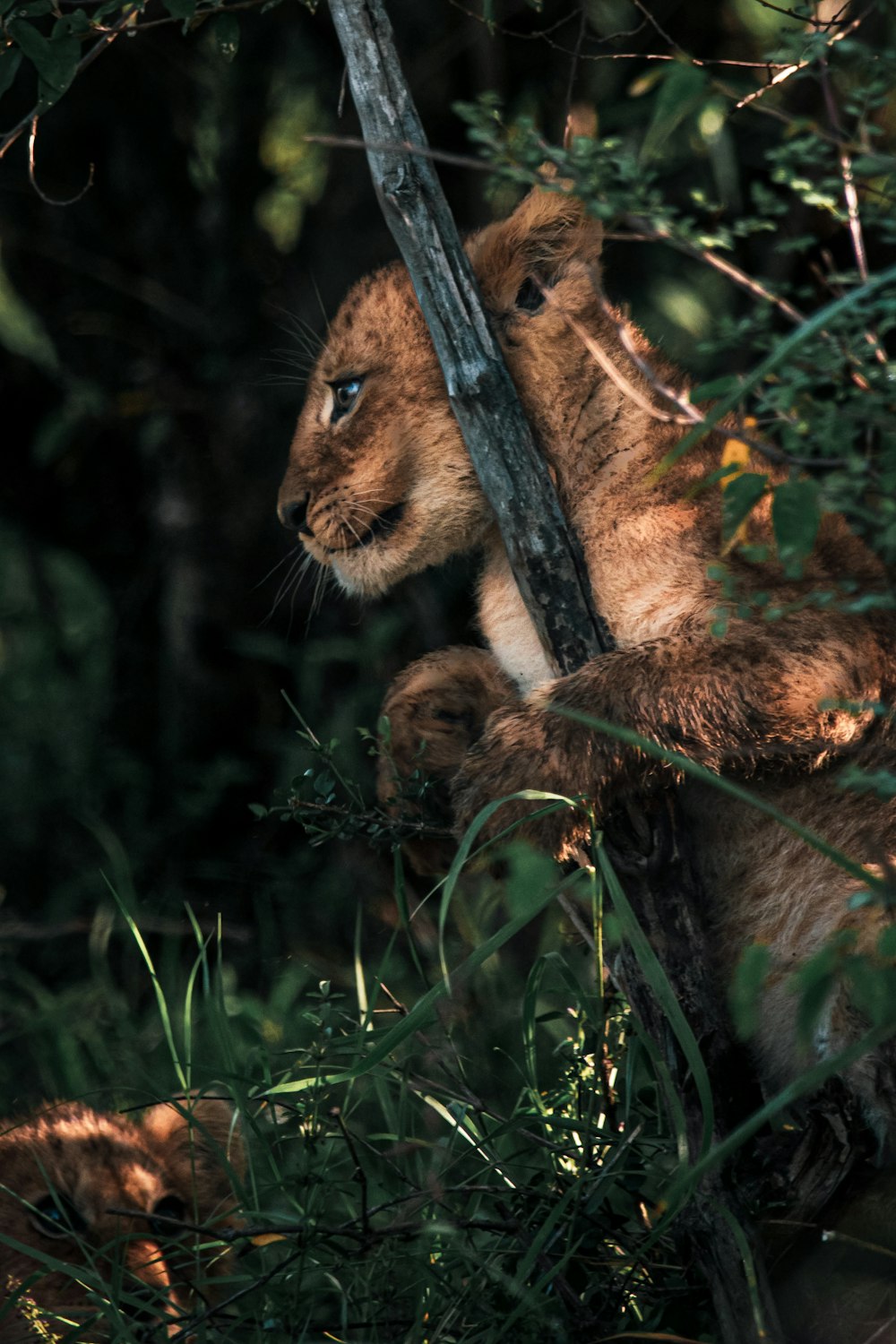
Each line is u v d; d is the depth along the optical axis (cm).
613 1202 720
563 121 1217
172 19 740
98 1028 1083
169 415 1361
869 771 711
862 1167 630
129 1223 758
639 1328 633
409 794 762
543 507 684
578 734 677
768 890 722
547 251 773
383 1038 702
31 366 1387
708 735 681
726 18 1198
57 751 1377
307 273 1333
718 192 1186
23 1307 659
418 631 1296
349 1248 704
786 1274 618
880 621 722
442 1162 738
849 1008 645
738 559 722
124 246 1362
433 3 1244
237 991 1188
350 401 839
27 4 803
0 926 1217
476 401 673
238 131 1352
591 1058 726
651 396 764
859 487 531
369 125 653
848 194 553
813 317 476
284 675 1369
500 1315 625
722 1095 643
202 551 1363
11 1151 786
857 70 714
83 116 1334
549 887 581
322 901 1226
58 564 1489
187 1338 692
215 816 1332
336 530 839
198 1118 825
